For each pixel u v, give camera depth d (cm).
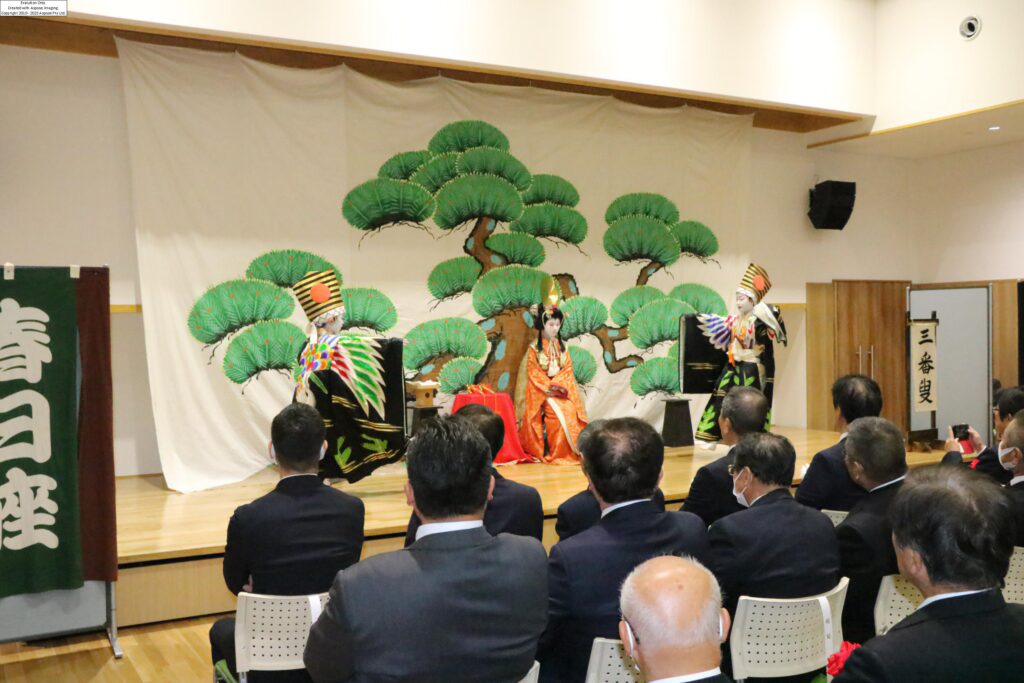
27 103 567
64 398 352
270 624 238
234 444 603
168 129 578
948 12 726
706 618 131
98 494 362
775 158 865
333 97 634
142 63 568
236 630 239
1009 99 683
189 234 586
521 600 162
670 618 130
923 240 938
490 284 705
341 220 640
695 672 130
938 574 146
